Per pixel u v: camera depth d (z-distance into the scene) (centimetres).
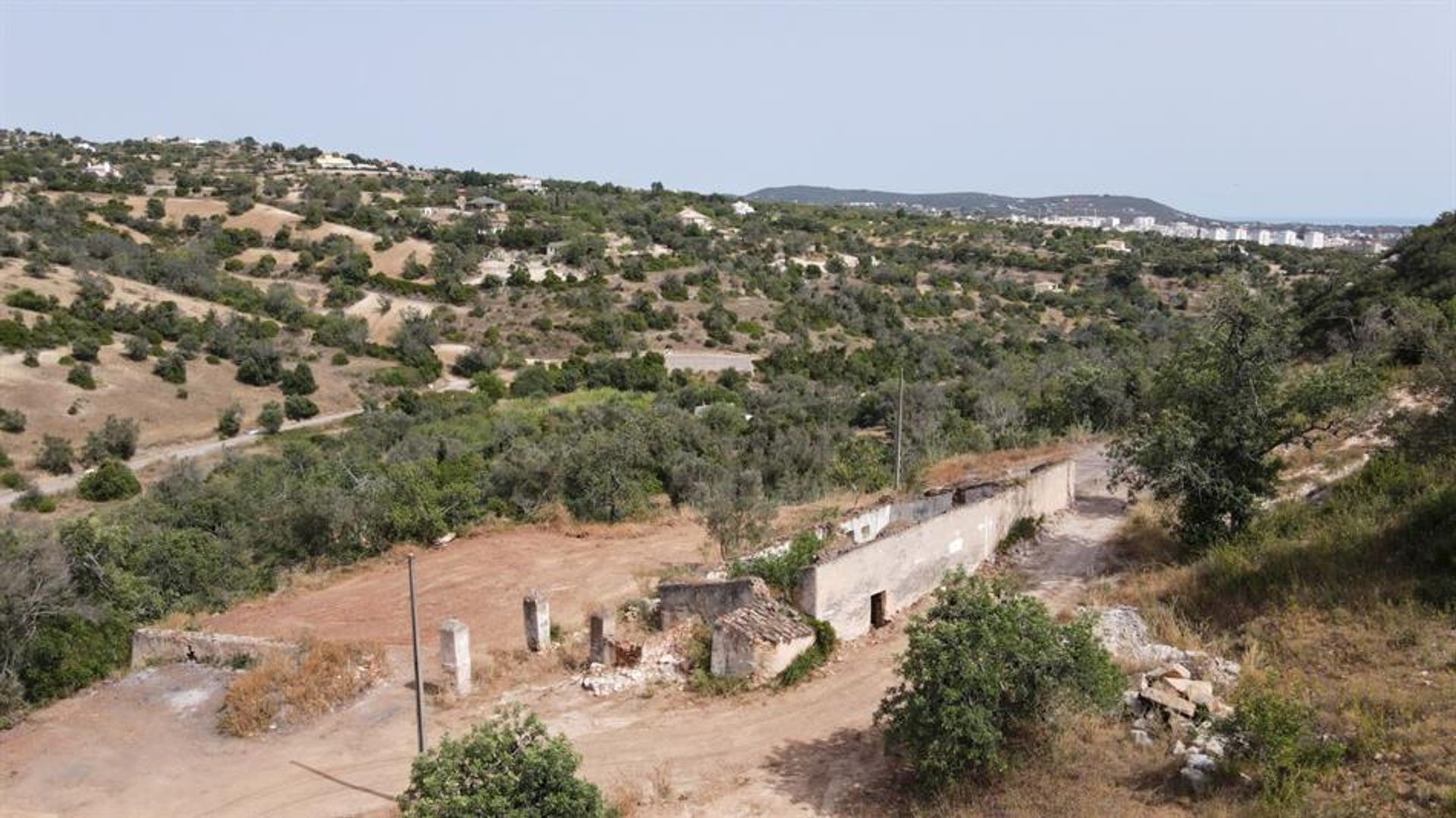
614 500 3022
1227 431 1881
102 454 4741
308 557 2683
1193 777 1071
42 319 5572
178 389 5588
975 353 6469
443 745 1073
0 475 4366
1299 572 1577
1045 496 2388
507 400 6019
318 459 4059
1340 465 2155
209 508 3180
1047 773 1141
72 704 1734
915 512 2309
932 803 1158
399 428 5031
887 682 1595
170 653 1912
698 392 5741
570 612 2123
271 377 5981
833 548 1916
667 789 1289
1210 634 1492
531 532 2812
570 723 1530
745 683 1605
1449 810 920
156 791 1423
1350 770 1030
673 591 1888
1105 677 1191
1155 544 2067
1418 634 1285
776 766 1344
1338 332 3541
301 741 1556
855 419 5128
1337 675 1248
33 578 1847
